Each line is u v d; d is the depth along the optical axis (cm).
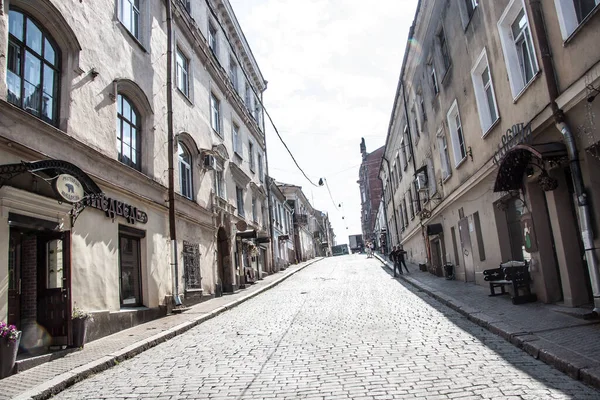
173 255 1494
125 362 799
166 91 1627
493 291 1213
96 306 1031
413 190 2736
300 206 6175
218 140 2269
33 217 848
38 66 952
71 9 1059
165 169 1559
